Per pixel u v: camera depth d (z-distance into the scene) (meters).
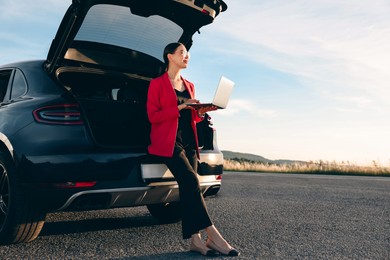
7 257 3.20
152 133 3.31
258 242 3.69
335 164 17.39
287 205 5.99
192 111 3.42
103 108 4.12
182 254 3.27
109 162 3.37
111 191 3.37
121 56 4.23
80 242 3.68
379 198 6.89
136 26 3.94
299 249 3.46
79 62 3.95
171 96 3.25
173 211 4.43
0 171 3.64
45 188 3.25
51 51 3.70
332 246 3.58
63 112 3.35
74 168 3.25
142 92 4.64
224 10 3.99
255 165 19.05
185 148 3.38
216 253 3.26
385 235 4.05
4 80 4.22
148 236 3.92
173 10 3.80
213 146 4.19
